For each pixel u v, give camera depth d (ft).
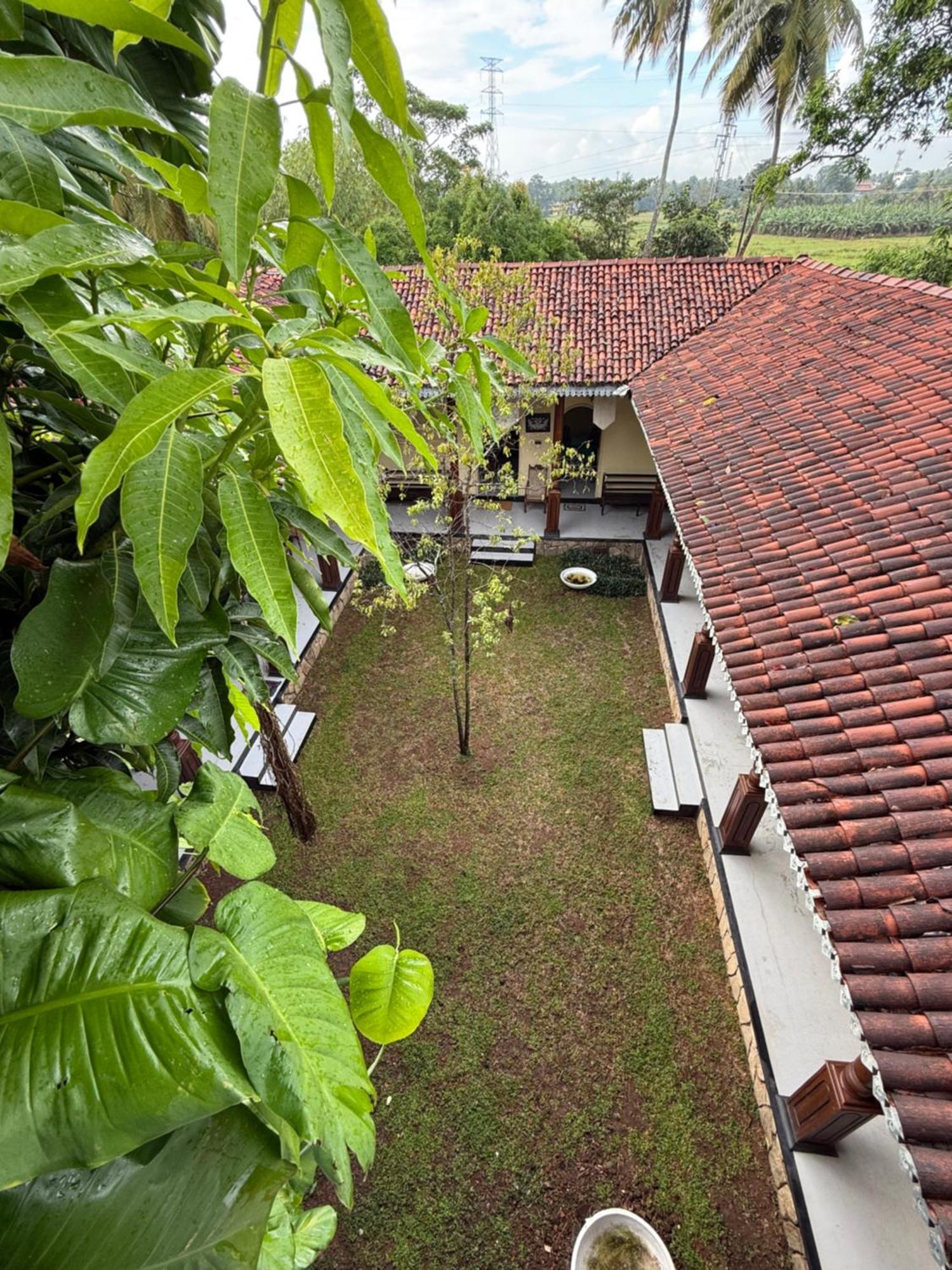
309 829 20.17
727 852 18.28
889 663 13.61
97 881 4.08
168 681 4.89
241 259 3.00
